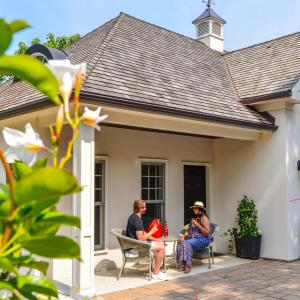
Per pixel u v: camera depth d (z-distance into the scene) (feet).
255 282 23.97
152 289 22.52
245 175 33.24
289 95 29.63
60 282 24.23
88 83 21.76
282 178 30.76
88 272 20.29
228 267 28.32
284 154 30.73
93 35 35.35
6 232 4.14
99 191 28.50
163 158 32.30
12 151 4.69
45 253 4.23
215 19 47.57
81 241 20.18
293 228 30.76
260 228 31.94
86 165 20.68
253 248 31.01
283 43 39.42
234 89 35.24
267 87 32.68
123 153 29.76
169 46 37.86
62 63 4.52
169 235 32.09
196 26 48.57
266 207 31.65
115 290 22.33
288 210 30.35
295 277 25.18
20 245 4.16
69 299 19.94
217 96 31.63
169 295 21.29
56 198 4.24
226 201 34.58
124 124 23.52
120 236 24.68
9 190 4.37
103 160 28.63
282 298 20.59
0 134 28.55
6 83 38.50
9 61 4.07
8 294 5.37
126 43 32.07
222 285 23.30
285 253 30.25
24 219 4.22
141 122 24.34
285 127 30.91
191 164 34.30
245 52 42.32
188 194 34.27
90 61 25.55
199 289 22.44
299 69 32.78
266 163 31.86
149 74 28.66
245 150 33.37
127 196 29.81
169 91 27.40
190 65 36.04
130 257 24.91
